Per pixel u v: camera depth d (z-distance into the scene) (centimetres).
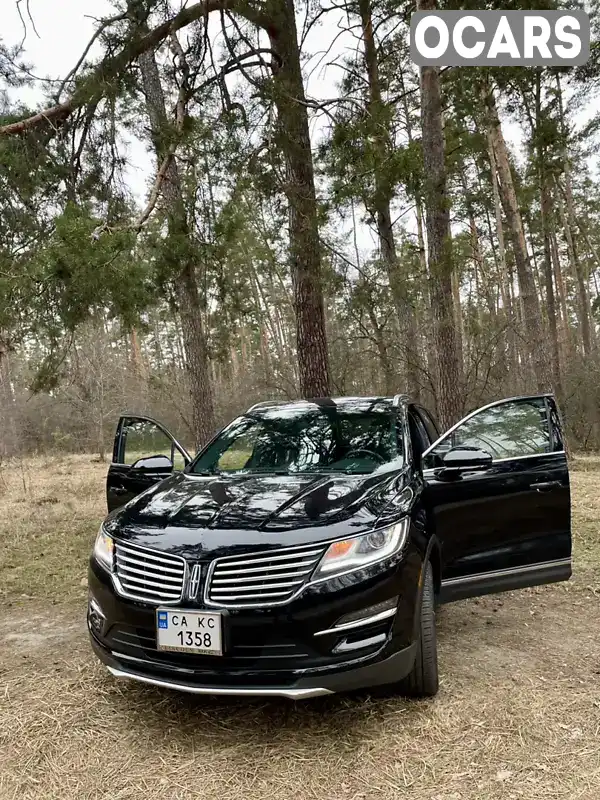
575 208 2864
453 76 1322
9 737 290
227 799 242
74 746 282
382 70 1409
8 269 592
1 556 693
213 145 702
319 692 264
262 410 471
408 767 259
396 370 1412
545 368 1370
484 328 1428
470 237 1866
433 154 920
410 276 929
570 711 302
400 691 318
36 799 245
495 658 372
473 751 270
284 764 263
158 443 457
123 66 696
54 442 2397
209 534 288
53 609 506
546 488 385
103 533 325
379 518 296
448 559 363
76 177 782
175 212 728
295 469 382
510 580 379
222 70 721
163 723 300
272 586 268
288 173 792
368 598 272
